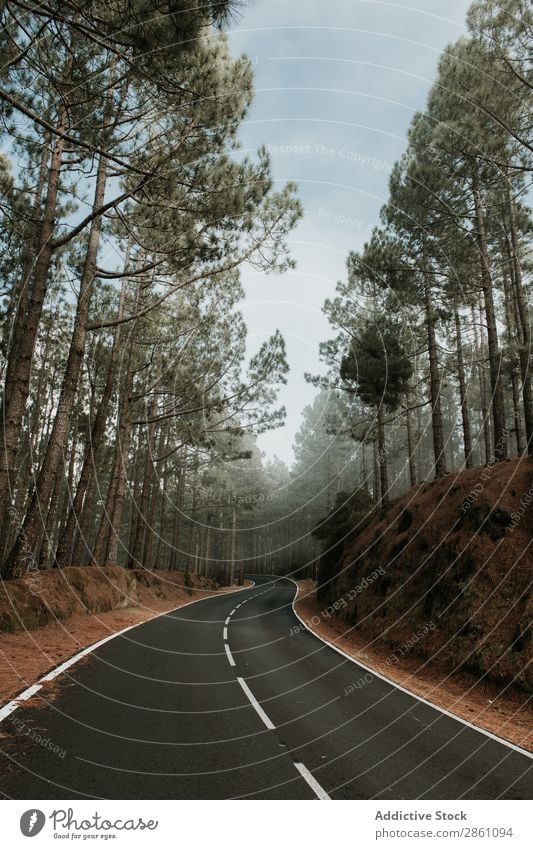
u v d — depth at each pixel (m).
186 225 11.16
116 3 6.37
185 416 26.06
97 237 13.34
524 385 13.85
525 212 19.55
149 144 10.02
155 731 5.58
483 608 10.62
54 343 22.41
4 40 8.45
